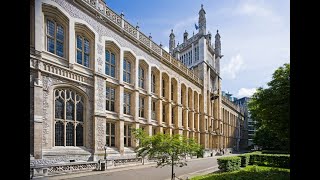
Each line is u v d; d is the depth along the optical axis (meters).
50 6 18.39
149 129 30.67
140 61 30.38
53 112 18.14
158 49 34.78
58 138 18.55
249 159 23.06
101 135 22.02
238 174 12.04
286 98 15.38
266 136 47.25
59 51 19.48
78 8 20.94
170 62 37.38
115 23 25.08
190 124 45.38
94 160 20.80
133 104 28.20
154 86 34.41
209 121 54.16
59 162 17.67
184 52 59.78
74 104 20.17
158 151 11.62
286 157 21.30
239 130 86.12
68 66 19.62
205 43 53.94
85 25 21.50
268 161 22.16
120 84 25.45
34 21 16.86
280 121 15.66
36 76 16.72
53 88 18.19
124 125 27.00
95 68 22.09
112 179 15.75
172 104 38.56
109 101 24.62
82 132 20.83
